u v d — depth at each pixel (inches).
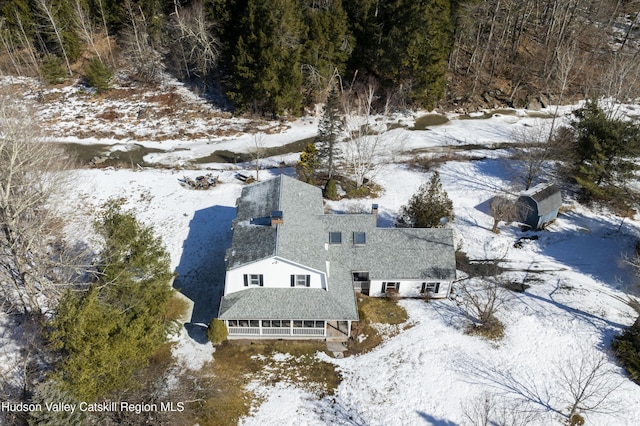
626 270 1609.3
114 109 2714.1
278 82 2527.1
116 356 983.6
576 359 1306.6
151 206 1892.2
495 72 3041.3
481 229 1806.1
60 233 1701.5
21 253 1268.5
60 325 940.0
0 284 1444.4
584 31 3191.4
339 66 2701.8
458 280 1573.6
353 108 2691.9
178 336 1353.3
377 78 2856.8
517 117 2770.7
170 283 1502.2
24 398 1129.4
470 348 1338.6
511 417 1156.5
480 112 2834.6
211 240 1713.8
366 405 1192.2
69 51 2940.5
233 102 2696.9
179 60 2832.2
